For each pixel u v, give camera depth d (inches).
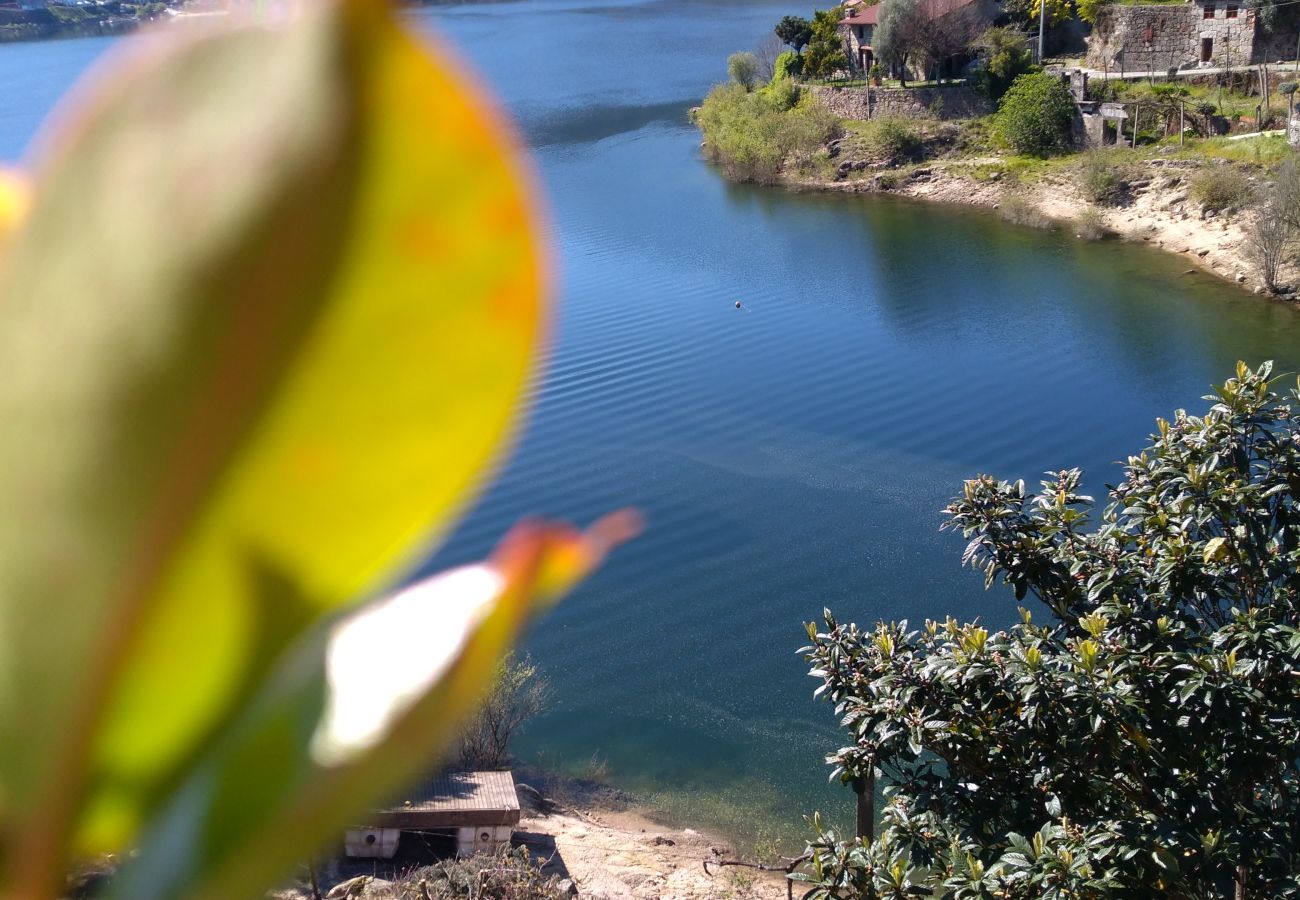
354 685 12.6
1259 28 2103.8
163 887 12.7
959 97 2235.5
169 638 12.7
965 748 282.4
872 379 1343.5
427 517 12.5
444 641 12.4
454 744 657.0
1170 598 293.0
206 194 10.0
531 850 616.4
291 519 12.3
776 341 1476.4
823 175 2212.1
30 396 10.7
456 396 11.7
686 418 1250.0
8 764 12.8
